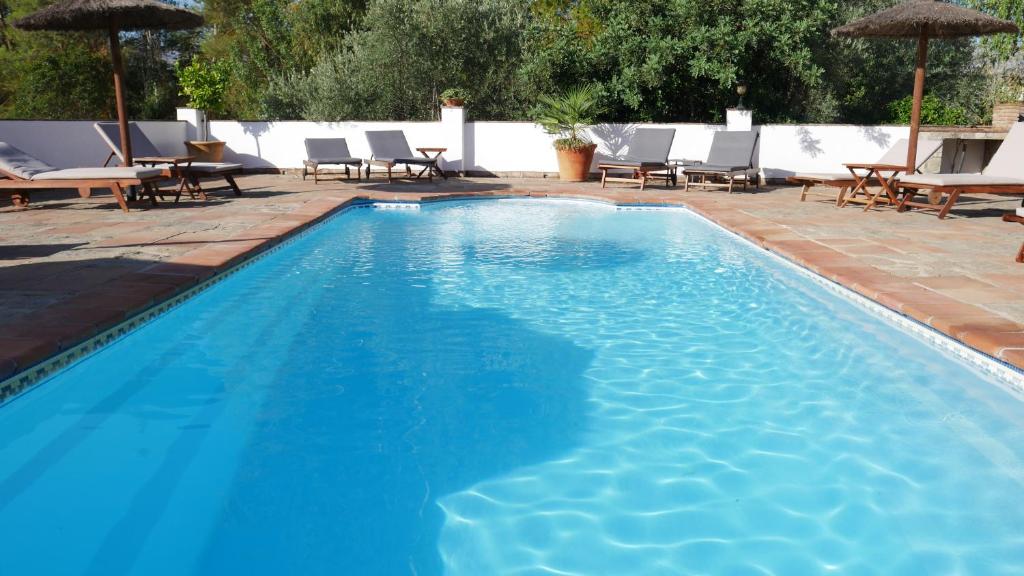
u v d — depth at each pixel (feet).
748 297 17.44
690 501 8.19
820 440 9.79
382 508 7.99
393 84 55.98
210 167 31.30
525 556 7.11
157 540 7.32
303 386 11.58
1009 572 6.88
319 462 9.05
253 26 84.07
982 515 7.91
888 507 8.07
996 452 9.45
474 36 54.75
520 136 45.73
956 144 44.50
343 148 41.60
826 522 7.75
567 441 9.73
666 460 9.19
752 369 12.60
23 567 6.86
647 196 34.63
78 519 7.71
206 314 15.62
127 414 10.44
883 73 66.90
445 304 16.57
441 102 56.39
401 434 9.88
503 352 13.33
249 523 7.67
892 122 56.18
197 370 12.23
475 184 40.63
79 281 15.55
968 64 69.67
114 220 24.90
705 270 20.33
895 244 21.53
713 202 32.63
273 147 46.47
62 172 27.09
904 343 14.10
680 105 51.06
